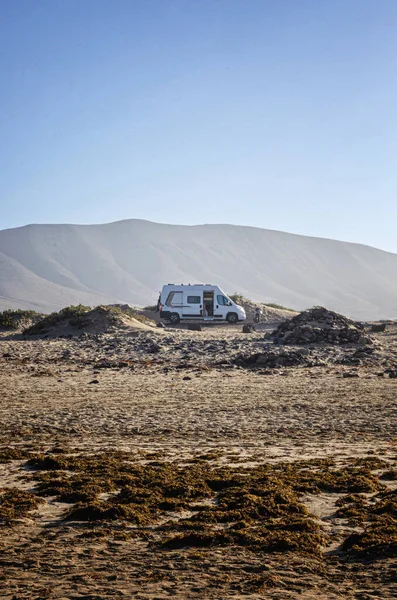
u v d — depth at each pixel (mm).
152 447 14406
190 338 42062
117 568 7039
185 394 22922
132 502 9633
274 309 67438
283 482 10578
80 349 37375
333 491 10336
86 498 9805
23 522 8828
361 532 8234
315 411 19391
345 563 7203
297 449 14047
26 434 16125
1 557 7410
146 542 8039
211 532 8195
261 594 6234
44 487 10656
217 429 16734
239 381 26172
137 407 20250
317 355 33938
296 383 25469
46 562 7227
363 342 38406
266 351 35375
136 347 37531
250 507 9141
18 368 30328
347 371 28859
